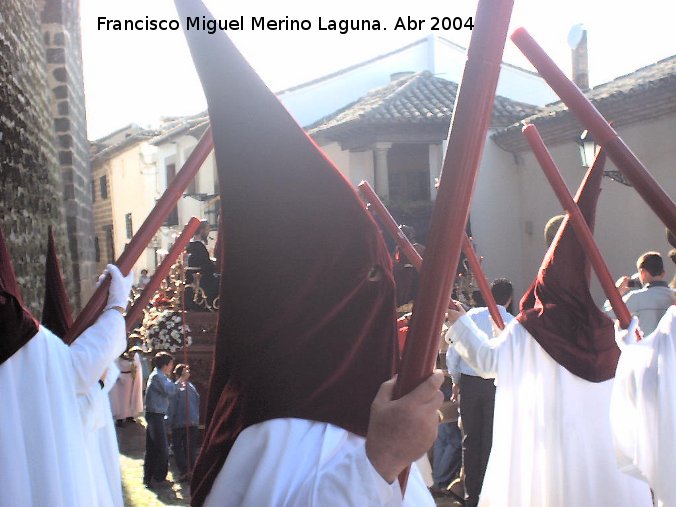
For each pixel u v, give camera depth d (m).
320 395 1.67
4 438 2.41
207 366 7.88
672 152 10.80
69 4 9.93
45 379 2.55
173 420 7.39
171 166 26.88
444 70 21.67
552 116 12.95
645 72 12.62
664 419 2.93
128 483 7.42
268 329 1.71
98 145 35.88
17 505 2.40
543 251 15.08
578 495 3.66
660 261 5.62
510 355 3.78
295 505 1.50
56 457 2.49
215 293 8.12
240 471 1.67
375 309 1.74
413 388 1.25
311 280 1.70
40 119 8.64
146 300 2.98
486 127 1.05
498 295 5.57
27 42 8.19
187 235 3.06
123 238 32.97
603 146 2.27
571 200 3.37
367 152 17.69
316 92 21.53
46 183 8.67
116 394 9.75
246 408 1.70
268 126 1.69
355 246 1.71
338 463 1.45
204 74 1.71
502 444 3.81
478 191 15.80
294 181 1.69
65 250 9.55
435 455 6.34
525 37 2.32
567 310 3.73
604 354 3.72
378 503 1.33
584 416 3.71
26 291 7.29
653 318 5.50
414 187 17.38
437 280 1.13
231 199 1.72
